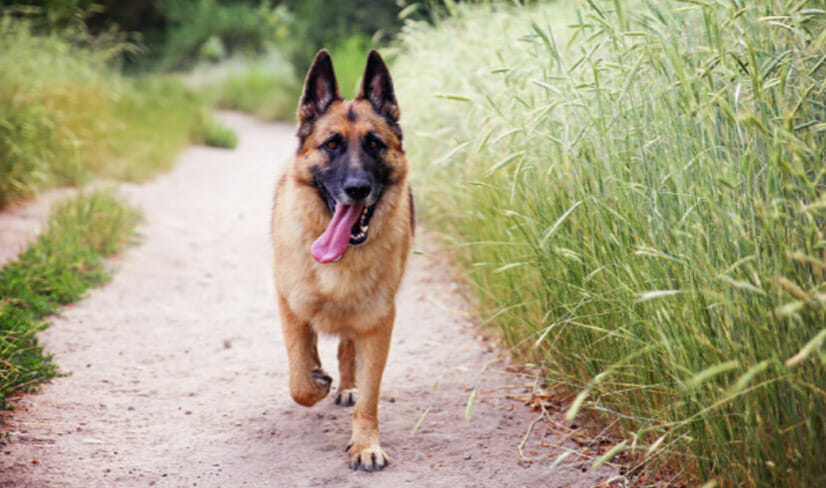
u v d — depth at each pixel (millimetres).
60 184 9148
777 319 2469
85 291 5871
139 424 3742
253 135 19406
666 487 3002
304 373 3623
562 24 5770
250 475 3240
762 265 2561
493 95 5246
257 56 28906
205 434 3660
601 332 3467
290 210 3723
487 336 5141
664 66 3223
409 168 4035
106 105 11781
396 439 3611
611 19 3754
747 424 2525
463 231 6184
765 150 2820
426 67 7434
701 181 2873
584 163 3553
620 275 3254
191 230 8539
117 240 7234
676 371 2879
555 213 3744
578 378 3781
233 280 6781
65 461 3250
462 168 6055
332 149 3738
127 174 10625
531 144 4078
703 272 2787
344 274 3471
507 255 4664
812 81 2828
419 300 6117
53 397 3979
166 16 30781
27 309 5215
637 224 3197
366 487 3117
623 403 3361
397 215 3768
